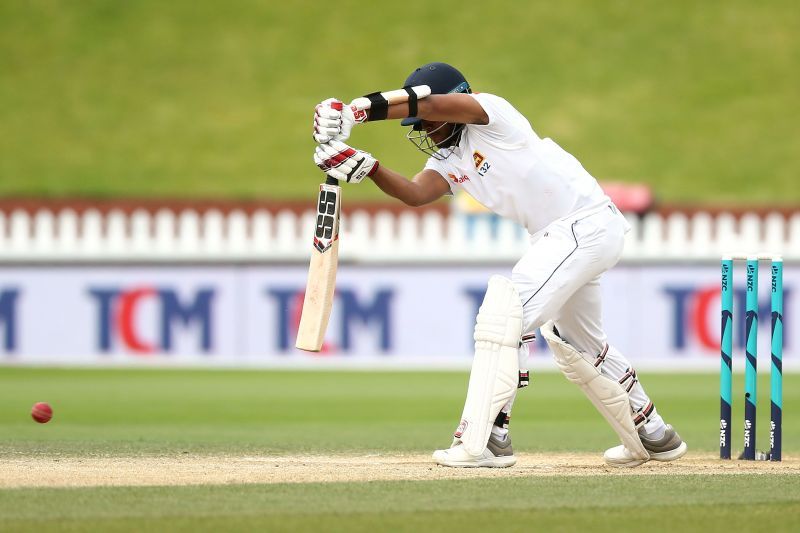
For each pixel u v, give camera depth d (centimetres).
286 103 8956
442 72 2078
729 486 1839
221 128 8688
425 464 2131
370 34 9594
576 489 1798
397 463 2155
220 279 5588
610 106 8831
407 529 1500
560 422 3431
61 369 5366
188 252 6025
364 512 1602
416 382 4847
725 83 9062
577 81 9081
